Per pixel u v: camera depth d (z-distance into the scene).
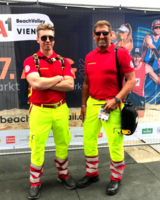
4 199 2.06
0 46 2.70
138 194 2.12
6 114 2.88
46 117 1.99
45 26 1.89
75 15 2.75
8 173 2.55
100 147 3.22
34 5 2.67
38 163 2.06
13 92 2.84
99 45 1.99
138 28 2.90
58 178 2.39
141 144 3.25
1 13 2.63
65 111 2.11
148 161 2.83
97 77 2.02
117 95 1.95
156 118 3.19
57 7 2.71
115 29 2.85
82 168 2.66
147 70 3.02
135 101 3.09
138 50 2.95
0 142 2.94
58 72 2.00
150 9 2.87
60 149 2.18
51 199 2.05
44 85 1.86
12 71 2.79
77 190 2.20
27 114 2.93
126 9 2.83
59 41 2.78
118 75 2.00
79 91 2.97
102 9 2.79
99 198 2.07
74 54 2.85
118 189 2.16
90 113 2.16
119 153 2.10
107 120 2.01
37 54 1.98
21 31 2.71
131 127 1.97
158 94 3.12
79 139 3.10
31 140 2.04
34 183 2.10
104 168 2.65
